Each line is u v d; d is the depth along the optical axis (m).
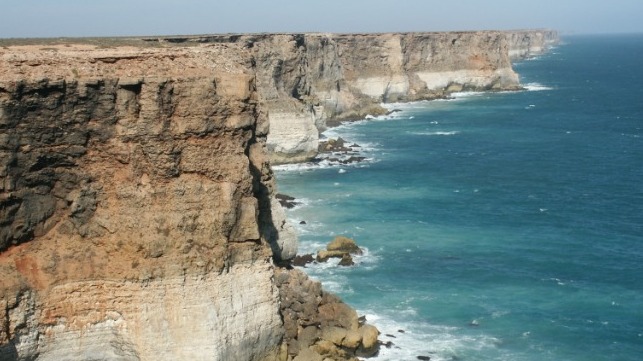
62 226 35.25
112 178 35.69
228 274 37.06
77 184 35.31
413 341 47.09
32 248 34.56
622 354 46.53
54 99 34.00
